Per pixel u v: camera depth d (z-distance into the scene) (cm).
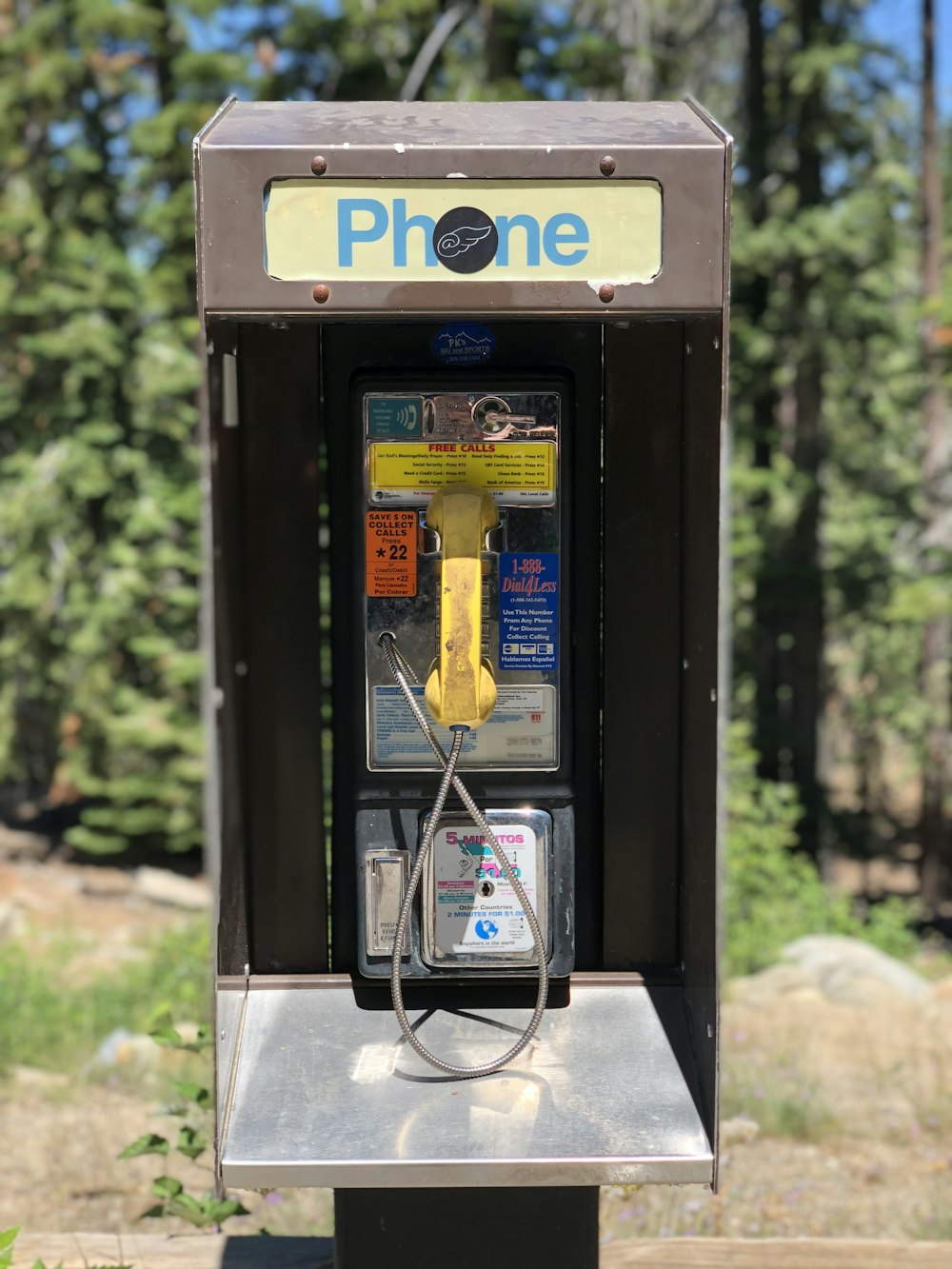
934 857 1494
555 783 256
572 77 1188
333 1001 263
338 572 256
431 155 209
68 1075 566
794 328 1402
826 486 1518
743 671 1517
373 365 255
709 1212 400
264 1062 247
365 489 250
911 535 1596
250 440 269
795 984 728
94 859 1427
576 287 212
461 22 1168
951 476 1512
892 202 1349
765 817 1108
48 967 812
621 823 268
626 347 258
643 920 270
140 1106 516
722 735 229
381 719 254
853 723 1659
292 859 273
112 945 963
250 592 272
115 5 1305
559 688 255
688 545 256
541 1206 233
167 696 1370
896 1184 444
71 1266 288
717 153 209
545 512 252
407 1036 236
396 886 256
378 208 210
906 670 1547
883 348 1479
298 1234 380
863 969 731
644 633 266
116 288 1352
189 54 1240
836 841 1548
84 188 1383
